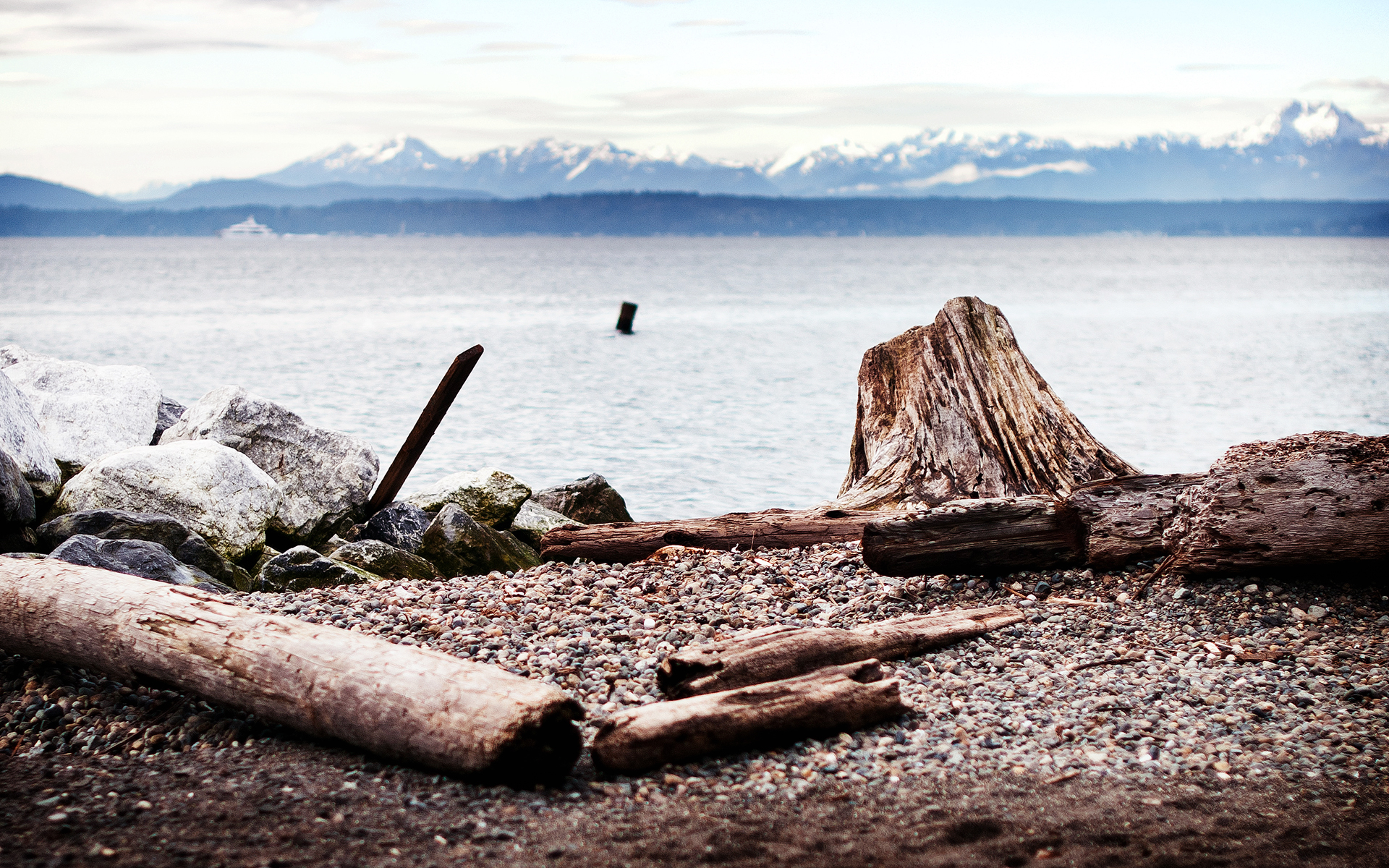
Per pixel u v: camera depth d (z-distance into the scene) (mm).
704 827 5414
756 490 21453
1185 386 36656
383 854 5082
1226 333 59250
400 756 6027
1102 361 45062
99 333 54969
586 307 82625
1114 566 9758
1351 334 58344
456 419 29203
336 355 45656
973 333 14531
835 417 30422
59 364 16141
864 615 9070
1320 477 9016
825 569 10461
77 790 5852
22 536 11398
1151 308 83250
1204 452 24953
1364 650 7949
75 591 7391
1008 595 9531
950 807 5680
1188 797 5824
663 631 8508
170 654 6816
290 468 14445
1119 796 5832
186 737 6625
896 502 13117
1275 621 8555
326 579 11180
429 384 36406
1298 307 82875
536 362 43531
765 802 5734
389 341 52469
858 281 135000
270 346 49688
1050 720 6879
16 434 12633
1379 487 8828
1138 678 7598
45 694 7277
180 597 7148
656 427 28422
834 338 56125
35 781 5988
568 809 5621
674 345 51781
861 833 5379
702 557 10906
